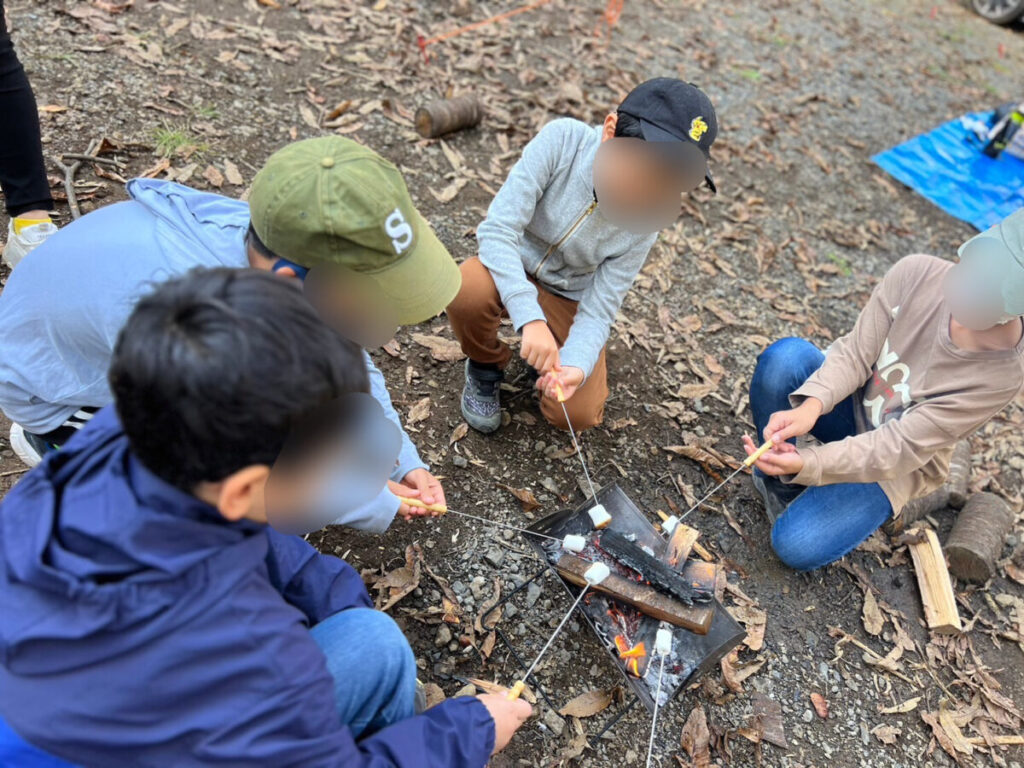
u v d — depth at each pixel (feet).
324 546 7.00
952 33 22.81
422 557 7.14
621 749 6.27
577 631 6.93
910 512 8.58
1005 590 8.41
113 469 3.37
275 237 4.51
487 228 7.20
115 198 9.33
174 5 12.75
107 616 3.17
